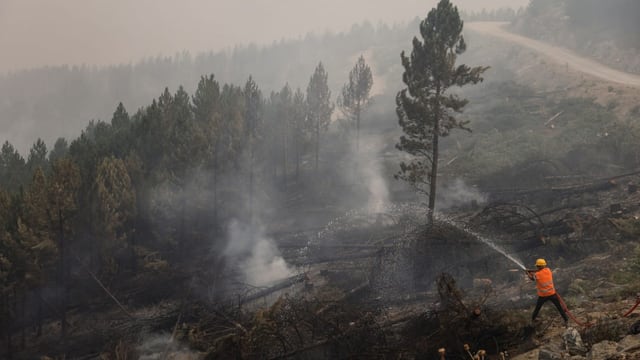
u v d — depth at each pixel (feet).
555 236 69.67
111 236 87.86
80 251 88.89
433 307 52.54
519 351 40.75
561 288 53.11
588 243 66.03
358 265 80.94
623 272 53.06
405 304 60.59
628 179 92.12
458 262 64.95
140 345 64.39
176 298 81.25
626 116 135.13
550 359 35.68
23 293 76.74
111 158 99.30
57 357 68.28
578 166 109.09
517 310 48.42
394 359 43.83
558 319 44.45
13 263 75.31
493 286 59.67
